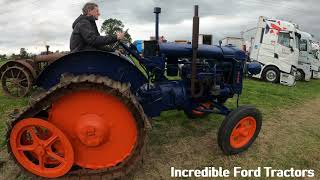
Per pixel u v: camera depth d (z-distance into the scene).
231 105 7.94
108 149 3.67
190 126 5.84
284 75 14.63
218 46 5.22
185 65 4.93
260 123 4.84
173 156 4.57
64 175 3.58
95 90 3.45
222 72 5.23
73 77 3.47
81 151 3.66
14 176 3.83
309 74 17.67
